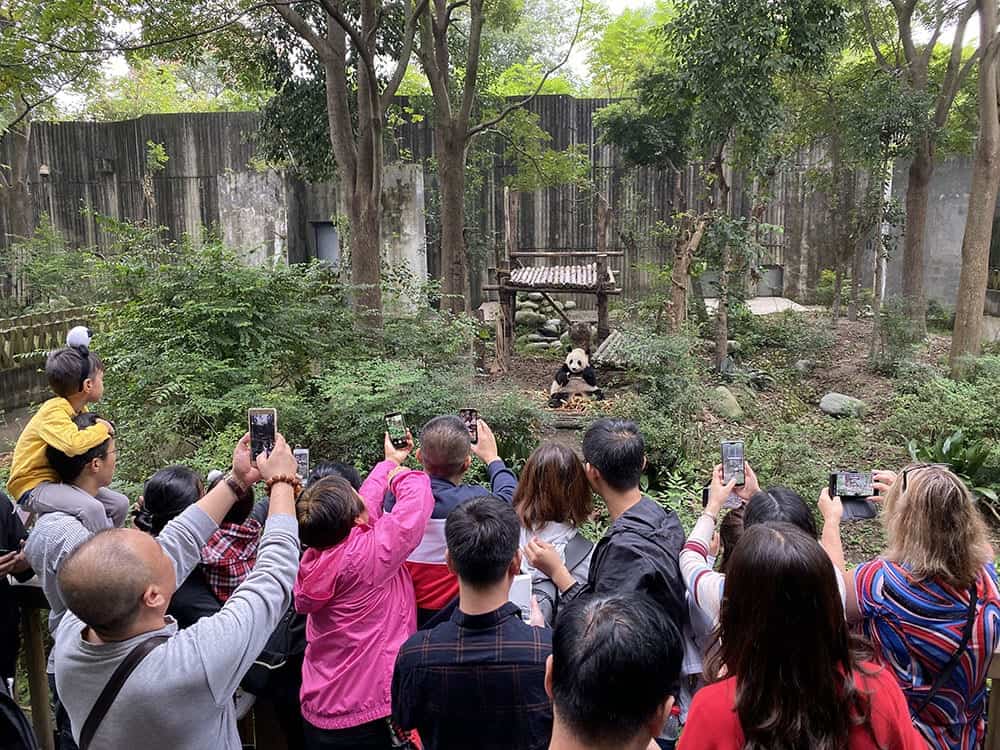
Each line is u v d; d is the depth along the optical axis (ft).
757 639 5.37
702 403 32.48
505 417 25.16
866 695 5.35
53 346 41.52
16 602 9.32
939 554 6.99
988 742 7.56
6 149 67.51
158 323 25.02
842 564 7.88
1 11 33.32
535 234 65.87
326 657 8.46
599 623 5.14
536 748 6.65
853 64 54.80
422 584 9.68
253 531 9.07
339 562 8.24
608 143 54.34
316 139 47.03
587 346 38.75
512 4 51.44
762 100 39.58
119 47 34.50
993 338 57.16
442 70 43.60
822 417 39.01
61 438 10.34
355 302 33.42
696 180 64.08
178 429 22.89
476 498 7.30
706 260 45.60
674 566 8.13
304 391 26.81
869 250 67.00
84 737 5.97
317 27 41.88
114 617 5.91
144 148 68.13
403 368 25.16
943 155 53.42
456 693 6.66
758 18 37.42
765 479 25.70
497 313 47.78
